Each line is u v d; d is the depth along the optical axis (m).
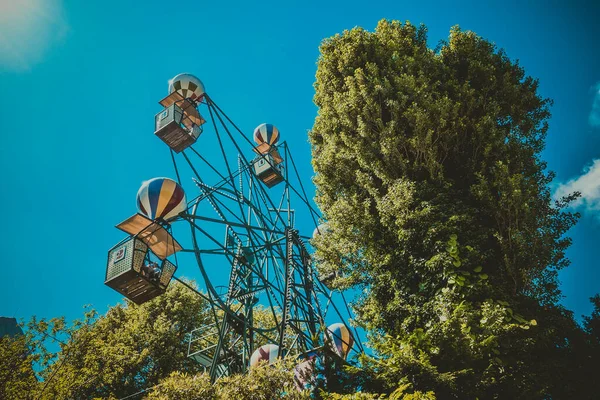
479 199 13.94
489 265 13.05
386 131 15.62
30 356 18.62
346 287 14.77
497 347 11.34
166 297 28.39
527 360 11.40
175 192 14.17
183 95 18.25
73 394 19.53
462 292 12.20
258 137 21.94
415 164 15.04
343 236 15.27
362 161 15.77
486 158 14.90
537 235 12.87
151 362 24.95
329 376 11.98
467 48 17.91
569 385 11.10
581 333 11.88
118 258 12.71
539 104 16.39
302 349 14.76
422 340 11.75
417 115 15.20
